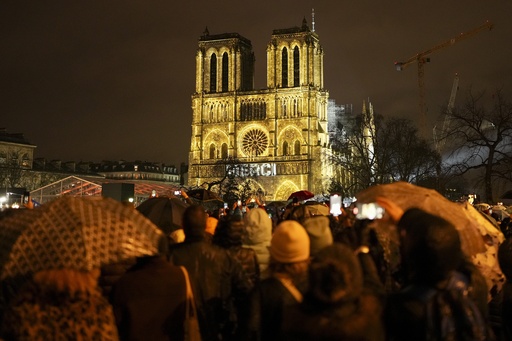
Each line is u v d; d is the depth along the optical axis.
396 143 102.56
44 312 5.93
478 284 6.54
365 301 5.63
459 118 67.81
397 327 5.56
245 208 34.31
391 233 8.62
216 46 171.88
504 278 9.30
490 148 66.56
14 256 6.10
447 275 5.67
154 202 17.30
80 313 6.00
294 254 6.73
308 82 161.88
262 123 163.50
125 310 7.33
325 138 166.38
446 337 5.30
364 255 8.14
